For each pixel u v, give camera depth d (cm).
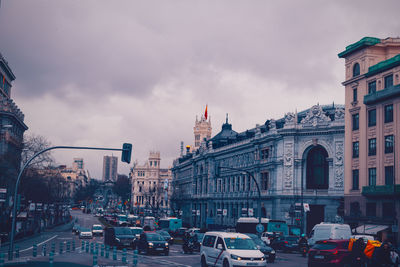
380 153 5988
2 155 7512
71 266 2819
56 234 9112
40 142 7881
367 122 6284
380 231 5619
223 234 2720
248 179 9538
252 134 9769
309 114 7956
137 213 18375
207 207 11731
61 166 11512
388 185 5691
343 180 7469
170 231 8250
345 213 6550
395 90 5712
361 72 6512
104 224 14062
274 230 5856
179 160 15962
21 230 8131
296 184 7919
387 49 6450
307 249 4688
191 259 3841
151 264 3316
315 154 7925
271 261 3800
